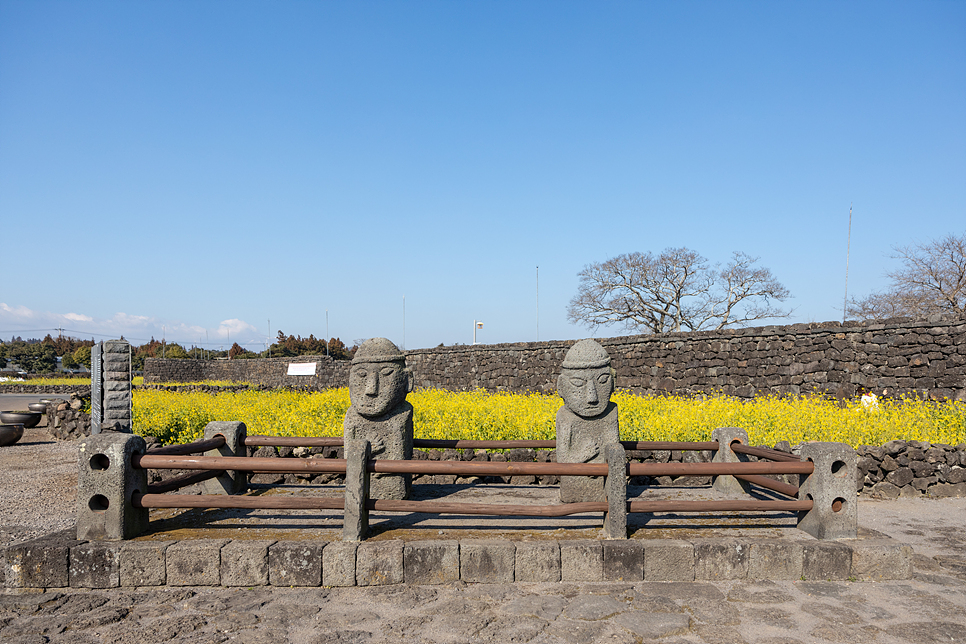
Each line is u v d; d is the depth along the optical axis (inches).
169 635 121.0
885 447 255.6
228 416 373.4
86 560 144.6
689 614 130.9
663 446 218.4
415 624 125.8
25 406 829.2
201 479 188.5
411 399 487.5
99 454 154.1
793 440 291.9
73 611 132.2
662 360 568.7
